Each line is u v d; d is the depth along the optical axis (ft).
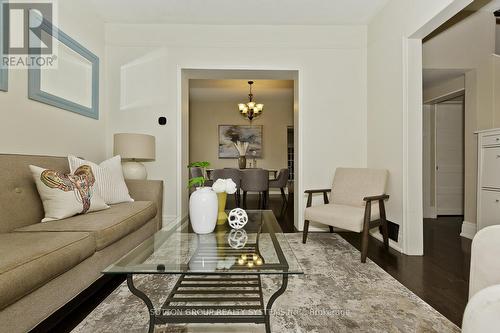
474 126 10.15
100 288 5.75
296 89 11.52
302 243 9.05
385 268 6.91
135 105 10.93
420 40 8.21
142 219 7.11
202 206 5.58
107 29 10.81
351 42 11.06
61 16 8.14
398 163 8.59
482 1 9.67
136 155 9.59
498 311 1.92
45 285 3.98
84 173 6.66
